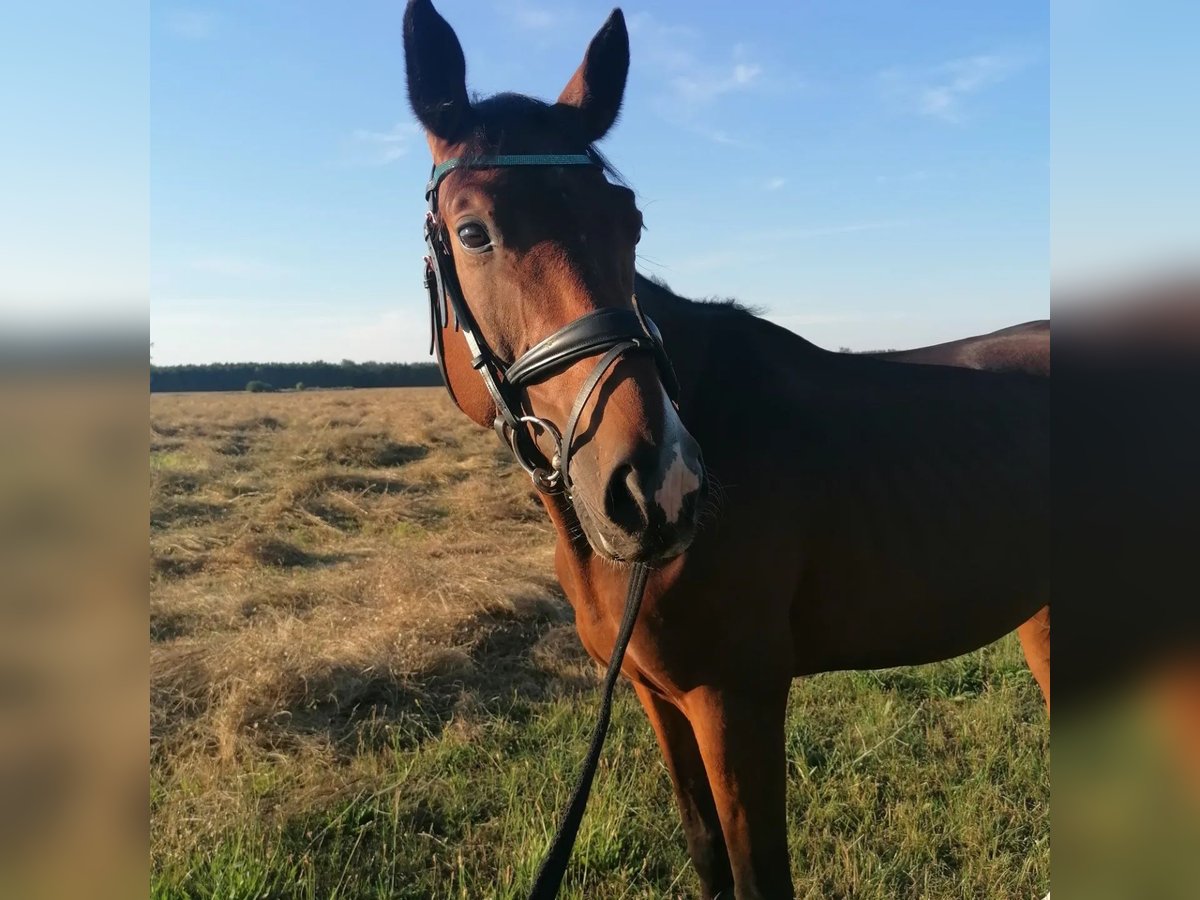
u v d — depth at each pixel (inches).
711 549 69.9
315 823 112.7
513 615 196.9
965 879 96.6
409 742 139.8
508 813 112.9
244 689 146.5
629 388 58.5
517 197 65.2
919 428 83.5
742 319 84.3
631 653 74.2
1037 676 104.4
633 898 96.7
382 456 518.6
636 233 69.7
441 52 73.4
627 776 121.7
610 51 78.5
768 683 72.9
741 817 72.6
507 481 418.0
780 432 76.4
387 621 186.7
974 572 82.7
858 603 78.9
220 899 95.4
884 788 118.6
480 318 67.3
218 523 332.5
